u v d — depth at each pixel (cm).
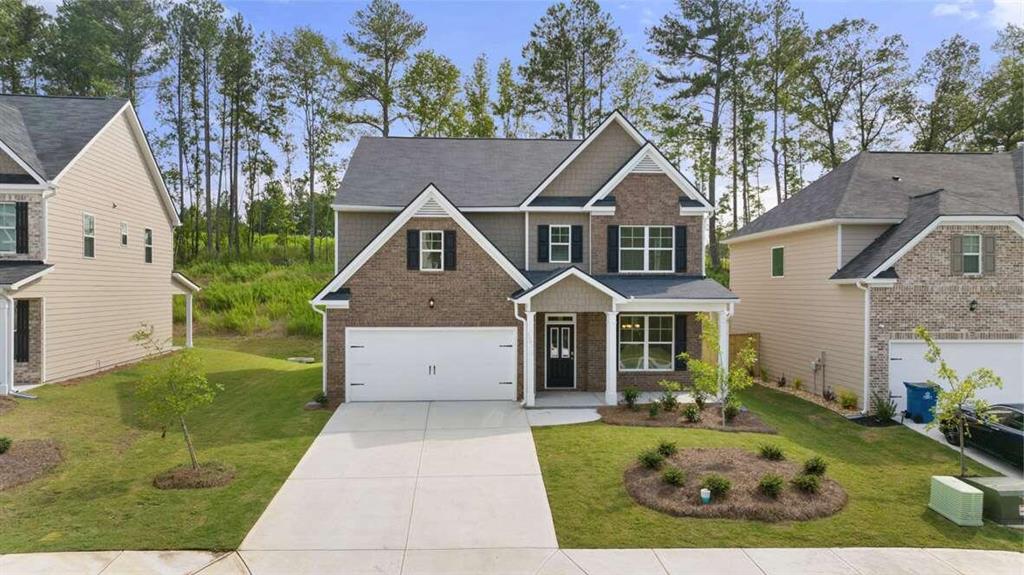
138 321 2222
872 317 1605
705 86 3488
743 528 855
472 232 1634
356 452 1190
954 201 1631
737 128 3659
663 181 1836
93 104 2031
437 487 1007
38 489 984
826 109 3728
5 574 713
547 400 1644
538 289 1534
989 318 1603
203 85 4250
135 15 4041
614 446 1205
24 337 1662
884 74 3578
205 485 1001
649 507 918
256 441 1266
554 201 1870
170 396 1031
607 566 751
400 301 1630
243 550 787
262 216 5375
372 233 1884
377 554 780
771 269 2159
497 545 805
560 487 1002
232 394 1723
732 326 2481
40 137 1828
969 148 3631
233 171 4384
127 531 836
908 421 1520
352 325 1622
